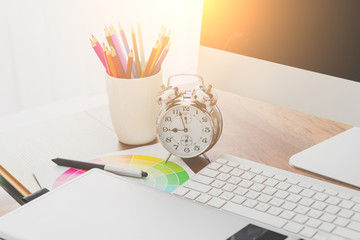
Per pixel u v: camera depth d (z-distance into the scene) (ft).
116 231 1.96
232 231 1.98
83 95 8.47
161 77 2.97
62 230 1.98
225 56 3.02
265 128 3.22
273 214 2.17
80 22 7.84
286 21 2.71
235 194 2.34
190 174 2.62
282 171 2.57
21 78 7.64
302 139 3.07
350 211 2.18
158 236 1.93
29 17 7.34
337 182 2.54
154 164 2.75
